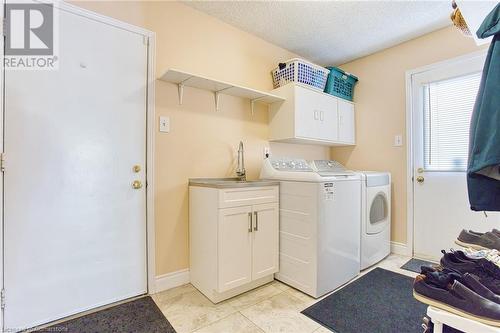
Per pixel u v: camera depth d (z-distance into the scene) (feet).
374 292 6.40
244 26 8.11
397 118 9.27
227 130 7.89
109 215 5.86
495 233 3.92
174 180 6.79
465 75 7.75
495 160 2.42
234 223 6.11
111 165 5.89
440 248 8.26
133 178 6.19
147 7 6.44
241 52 8.29
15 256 4.85
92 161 5.66
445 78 8.14
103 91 5.80
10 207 4.81
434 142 8.41
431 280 2.89
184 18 7.06
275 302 5.97
